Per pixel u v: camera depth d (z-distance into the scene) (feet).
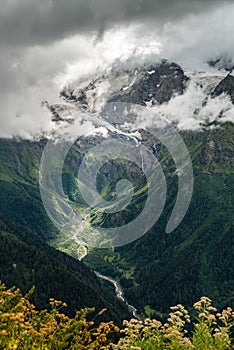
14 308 36.81
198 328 39.58
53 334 36.63
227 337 38.70
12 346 34.04
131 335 39.32
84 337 38.37
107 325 38.47
